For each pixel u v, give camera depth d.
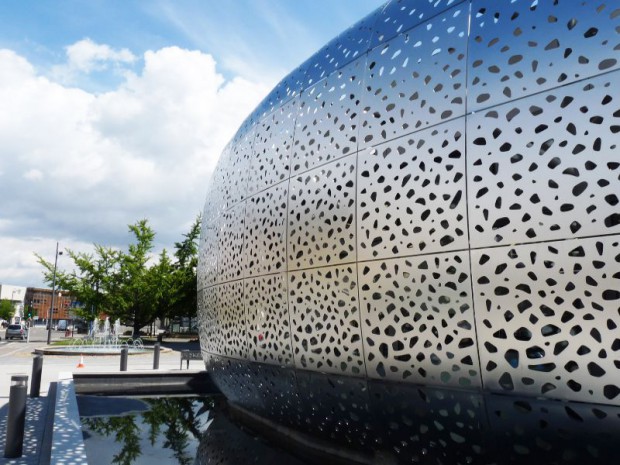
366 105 6.19
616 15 4.23
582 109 4.28
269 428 8.97
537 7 4.73
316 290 6.50
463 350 4.84
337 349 6.18
